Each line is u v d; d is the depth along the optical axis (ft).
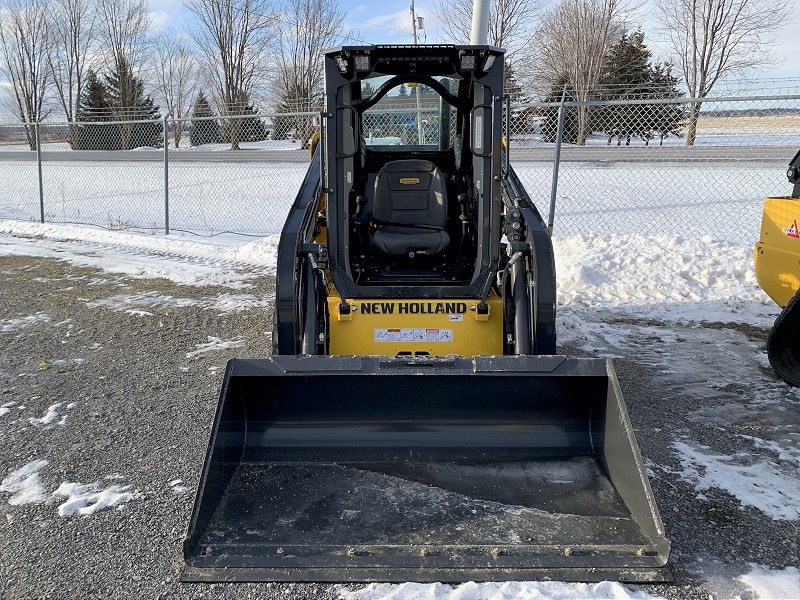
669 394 15.99
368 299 13.57
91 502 11.39
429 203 15.17
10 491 11.75
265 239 34.27
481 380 11.20
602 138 77.30
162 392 16.20
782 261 15.93
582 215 38.63
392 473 11.03
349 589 8.99
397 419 11.46
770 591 9.11
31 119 159.84
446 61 13.35
